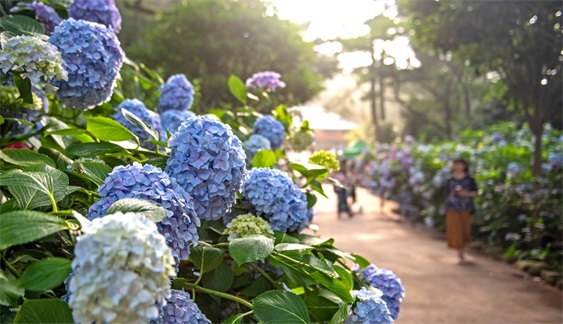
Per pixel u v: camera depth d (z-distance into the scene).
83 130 1.60
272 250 1.22
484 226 8.77
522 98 8.15
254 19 9.00
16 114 1.65
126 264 0.75
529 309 5.06
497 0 7.48
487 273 6.59
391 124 31.75
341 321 1.24
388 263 7.04
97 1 2.00
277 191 1.52
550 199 7.59
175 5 9.45
